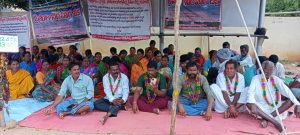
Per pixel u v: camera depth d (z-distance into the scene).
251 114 5.49
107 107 5.78
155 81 5.76
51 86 6.58
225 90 5.66
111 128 4.99
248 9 9.14
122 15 9.20
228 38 14.08
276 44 15.90
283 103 5.24
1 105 5.04
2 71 5.06
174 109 4.53
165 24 9.41
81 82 5.65
